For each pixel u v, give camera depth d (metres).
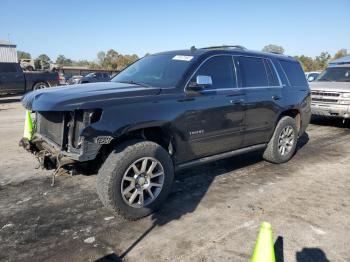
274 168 5.85
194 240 3.46
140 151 3.76
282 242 3.43
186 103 4.24
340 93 9.13
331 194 4.71
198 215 4.02
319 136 8.64
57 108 3.39
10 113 12.55
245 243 3.40
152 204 3.94
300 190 4.84
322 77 10.91
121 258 3.14
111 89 4.02
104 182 3.61
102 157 3.90
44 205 4.22
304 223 3.84
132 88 4.11
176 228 3.70
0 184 4.89
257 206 4.28
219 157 4.93
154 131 4.17
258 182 5.14
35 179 5.11
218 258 3.15
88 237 3.49
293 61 6.44
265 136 5.62
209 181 5.16
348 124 10.27
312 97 9.70
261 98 5.34
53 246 3.31
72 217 3.92
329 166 6.01
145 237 3.51
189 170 5.66
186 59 4.67
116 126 3.57
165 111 4.00
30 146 4.21
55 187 4.81
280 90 5.78
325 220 3.92
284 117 5.96
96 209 4.14
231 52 5.10
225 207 4.24
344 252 3.28
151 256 3.17
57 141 3.86
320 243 3.43
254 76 5.39
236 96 4.92
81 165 3.74
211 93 4.58
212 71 4.73
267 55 5.85
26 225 3.71
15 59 42.44
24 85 18.41
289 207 4.26
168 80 4.41
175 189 4.83
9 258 3.11
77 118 3.57
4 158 6.16
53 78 19.61
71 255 3.17
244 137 5.19
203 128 4.48
